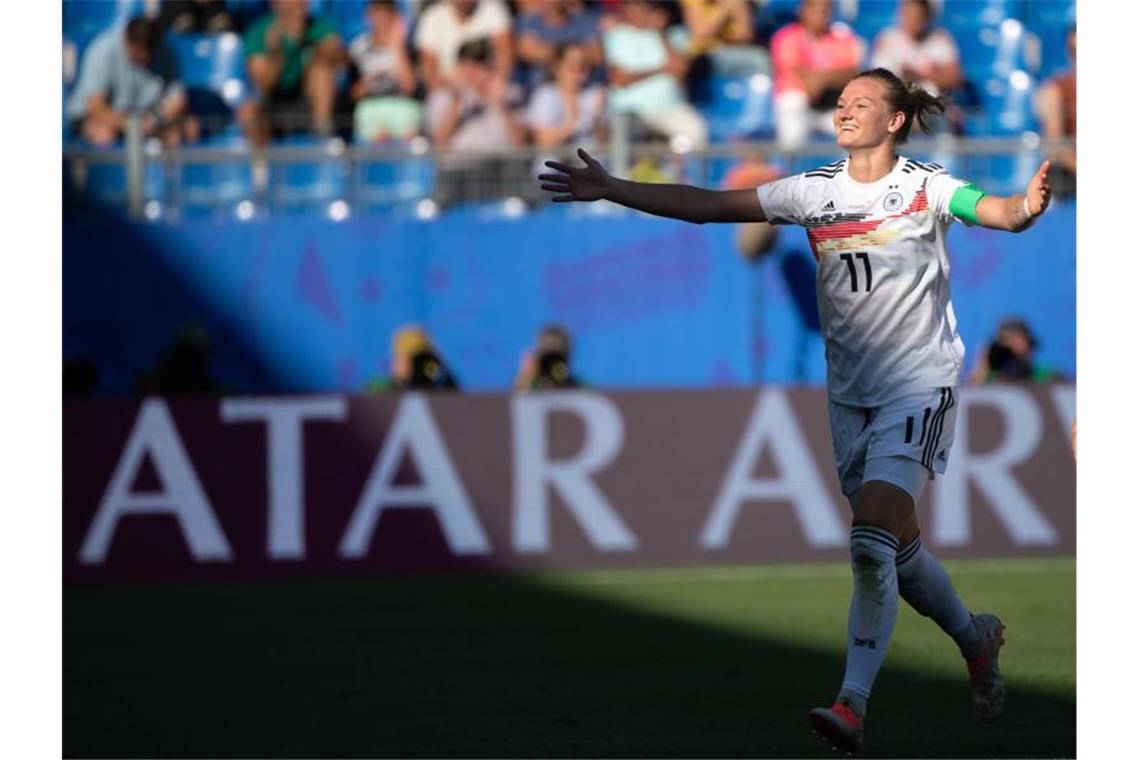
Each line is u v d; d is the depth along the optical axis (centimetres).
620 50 4428
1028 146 3716
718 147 3647
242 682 2311
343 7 4506
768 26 4578
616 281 3588
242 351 3578
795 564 3456
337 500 3412
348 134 4356
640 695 2150
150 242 3566
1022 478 3475
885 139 1634
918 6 4522
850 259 1639
